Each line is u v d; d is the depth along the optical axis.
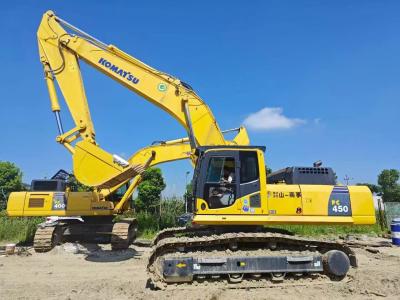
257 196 9.12
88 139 13.86
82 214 15.09
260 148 9.39
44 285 9.00
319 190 9.40
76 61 14.31
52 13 14.62
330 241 8.96
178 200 24.69
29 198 15.24
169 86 12.98
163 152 15.89
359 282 8.88
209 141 12.30
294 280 8.68
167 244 8.47
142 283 9.11
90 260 12.45
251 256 8.52
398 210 28.00
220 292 7.95
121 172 12.72
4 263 11.94
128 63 13.48
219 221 8.95
